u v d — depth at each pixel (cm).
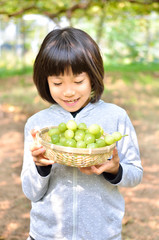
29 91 1120
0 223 353
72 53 157
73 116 193
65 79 159
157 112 888
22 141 652
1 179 467
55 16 722
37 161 158
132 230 348
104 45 1616
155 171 504
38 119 193
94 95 184
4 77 1496
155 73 1407
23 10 698
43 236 177
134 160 181
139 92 1101
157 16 1566
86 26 1415
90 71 164
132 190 443
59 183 175
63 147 142
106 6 711
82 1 767
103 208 174
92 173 164
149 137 682
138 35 1672
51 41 164
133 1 689
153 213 383
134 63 1560
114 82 1188
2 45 2055
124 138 184
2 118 815
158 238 334
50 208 176
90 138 158
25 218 366
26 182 175
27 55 1947
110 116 187
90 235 172
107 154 149
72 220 173
